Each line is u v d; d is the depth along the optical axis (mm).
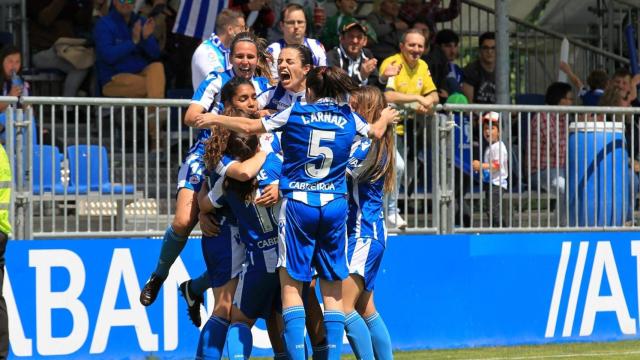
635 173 32531
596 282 31000
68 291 27359
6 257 26922
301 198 21484
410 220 30672
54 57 38781
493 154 30828
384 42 39031
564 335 30766
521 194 31141
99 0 39812
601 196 31344
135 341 27719
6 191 24328
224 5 36938
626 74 37219
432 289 29656
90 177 28281
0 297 24266
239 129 21391
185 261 28062
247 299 22203
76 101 27844
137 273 27812
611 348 29672
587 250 30906
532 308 30469
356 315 22812
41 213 27844
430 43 40406
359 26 31312
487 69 39656
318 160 21500
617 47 46656
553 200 31500
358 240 22859
